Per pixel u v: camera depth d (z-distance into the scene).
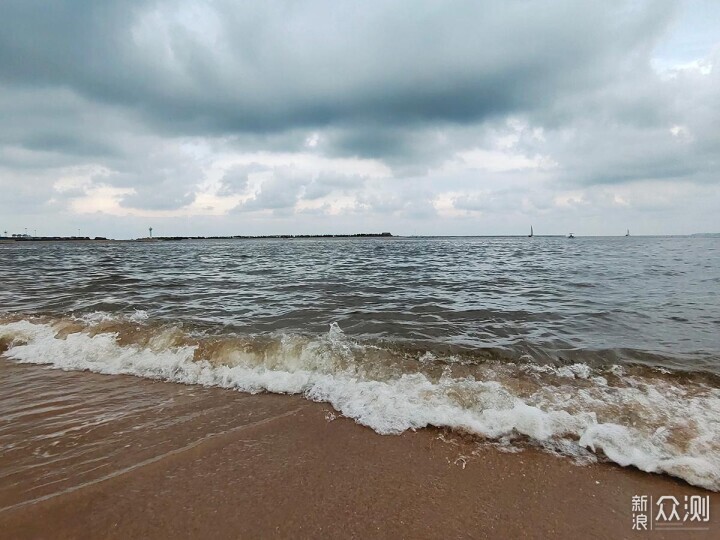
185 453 3.49
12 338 6.89
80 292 12.23
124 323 7.66
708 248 50.22
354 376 5.21
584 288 13.23
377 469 3.30
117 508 2.79
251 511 2.79
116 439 3.72
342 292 12.48
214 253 43.75
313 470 3.27
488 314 8.98
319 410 4.36
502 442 3.70
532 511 2.83
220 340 6.48
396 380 5.03
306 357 5.78
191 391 4.92
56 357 6.13
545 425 3.89
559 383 4.89
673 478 3.19
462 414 4.13
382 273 18.97
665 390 4.68
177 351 6.16
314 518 2.73
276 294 12.04
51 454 3.46
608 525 2.70
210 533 2.58
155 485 3.05
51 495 2.91
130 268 22.31
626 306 9.89
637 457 3.41
